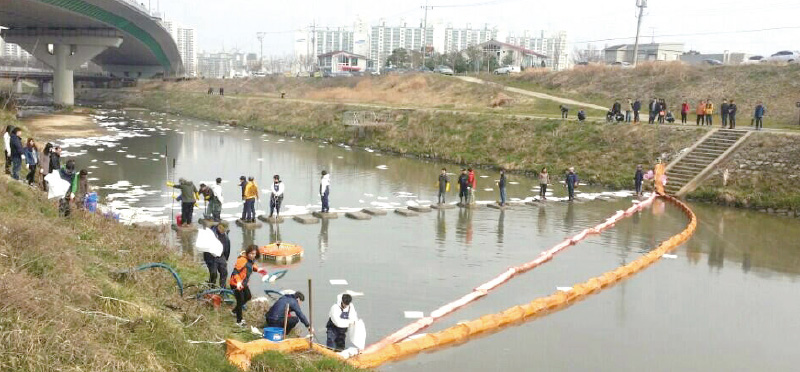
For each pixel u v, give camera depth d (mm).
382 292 15383
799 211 27984
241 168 37094
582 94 63469
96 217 17609
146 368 8297
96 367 7727
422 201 28812
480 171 40406
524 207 28281
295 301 11812
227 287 13703
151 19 76312
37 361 7367
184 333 10094
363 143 51438
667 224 25375
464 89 70000
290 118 64562
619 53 103938
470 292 15688
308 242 20172
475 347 12422
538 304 14680
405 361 11594
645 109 55562
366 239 20938
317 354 10516
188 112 81938
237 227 21875
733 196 30359
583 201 30391
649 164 36125
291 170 37156
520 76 74312
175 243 18750
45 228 12398
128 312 9914
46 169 21375
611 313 14742
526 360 11891
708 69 57500
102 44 77188
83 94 104875
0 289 8320
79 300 9625
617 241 22094
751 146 33531
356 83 85250
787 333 13805
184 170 35125
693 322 14305
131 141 49031
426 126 49906
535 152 41219
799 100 47594
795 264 19609
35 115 65562
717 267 19062
